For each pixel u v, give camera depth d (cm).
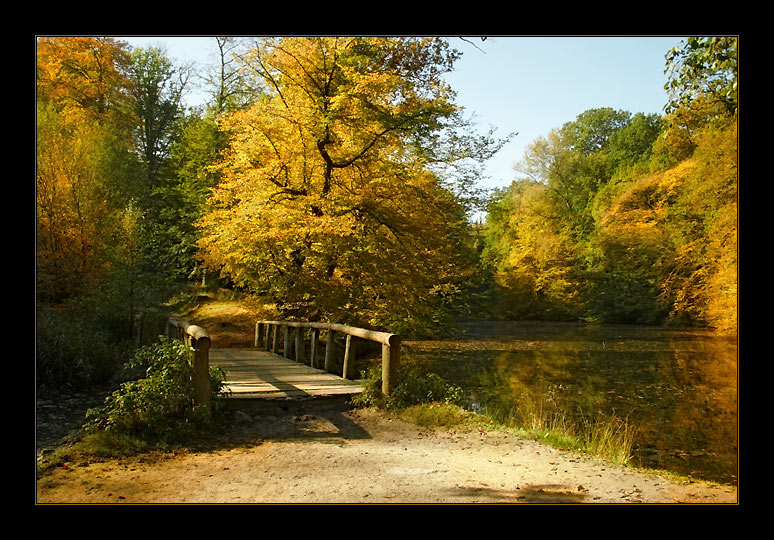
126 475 450
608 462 520
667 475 488
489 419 666
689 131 2050
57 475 442
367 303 1440
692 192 2291
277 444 565
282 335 1388
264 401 691
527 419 794
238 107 2430
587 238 4109
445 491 417
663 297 2842
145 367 957
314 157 1390
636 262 3384
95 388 871
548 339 2448
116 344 1161
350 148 1389
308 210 1349
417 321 1554
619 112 5522
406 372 754
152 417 562
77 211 1712
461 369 1468
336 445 561
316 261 1377
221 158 2269
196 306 2122
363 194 1321
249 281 1550
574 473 472
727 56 646
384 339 733
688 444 739
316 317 1390
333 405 725
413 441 578
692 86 716
